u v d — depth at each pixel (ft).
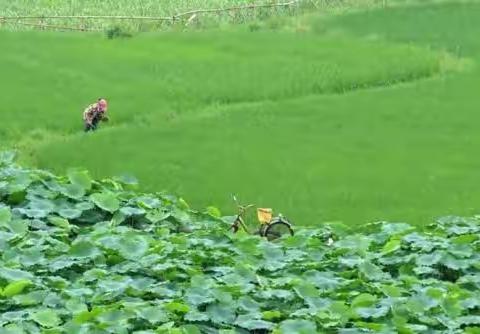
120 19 266.16
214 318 85.20
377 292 91.97
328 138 202.90
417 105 218.59
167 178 182.39
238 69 239.09
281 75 234.58
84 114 204.54
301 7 274.36
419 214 168.25
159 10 273.95
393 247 101.60
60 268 94.43
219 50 250.78
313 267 97.30
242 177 183.32
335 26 263.29
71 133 205.98
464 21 264.31
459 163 190.29
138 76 234.79
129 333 82.33
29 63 238.68
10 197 111.34
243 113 215.72
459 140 200.95
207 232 105.50
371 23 264.52
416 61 240.53
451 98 221.46
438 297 88.33
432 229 114.11
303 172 185.78
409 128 207.62
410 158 193.26
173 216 112.88
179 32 261.03
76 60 242.17
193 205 171.73
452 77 232.94
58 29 264.31
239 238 103.40
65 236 103.14
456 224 115.14
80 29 264.52
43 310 84.12
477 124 207.92
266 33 260.01
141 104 219.61
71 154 193.77
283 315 86.69
